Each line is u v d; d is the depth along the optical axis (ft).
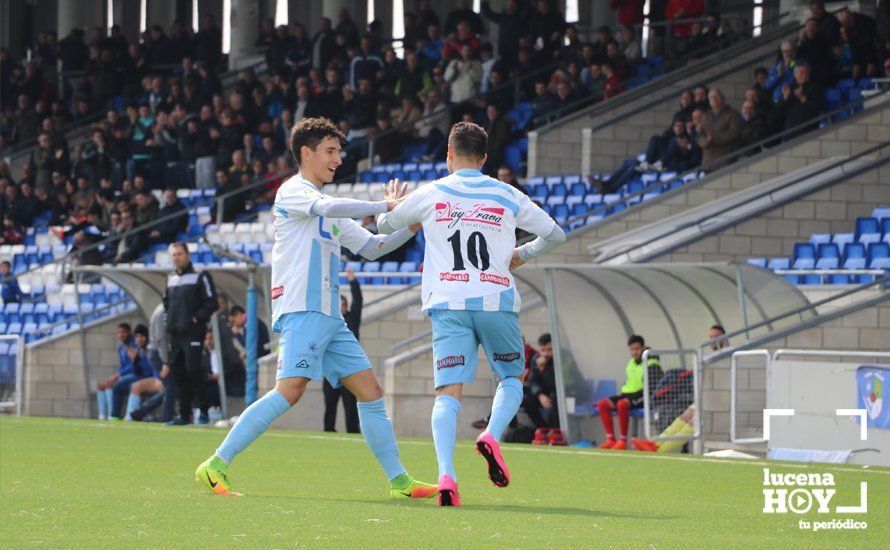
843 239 192.54
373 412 78.28
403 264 227.20
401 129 282.15
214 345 194.18
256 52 377.91
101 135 311.06
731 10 340.18
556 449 143.84
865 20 243.40
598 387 177.68
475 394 177.17
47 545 54.49
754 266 159.63
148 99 341.41
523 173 265.34
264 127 292.81
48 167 316.60
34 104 358.84
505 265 74.08
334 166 79.10
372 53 304.09
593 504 79.30
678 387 155.53
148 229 266.98
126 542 55.57
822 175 211.20
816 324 156.04
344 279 225.35
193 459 111.96
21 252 297.74
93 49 369.30
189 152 303.07
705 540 60.18
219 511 67.51
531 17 294.66
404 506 72.23
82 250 251.80
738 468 115.96
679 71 264.52
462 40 293.23
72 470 98.32
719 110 226.38
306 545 55.06
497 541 57.47
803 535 63.93
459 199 73.92
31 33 440.86
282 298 77.15
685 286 169.58
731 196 214.69
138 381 200.34
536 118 270.05
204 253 261.03
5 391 214.48
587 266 164.66
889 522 71.26
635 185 237.86
